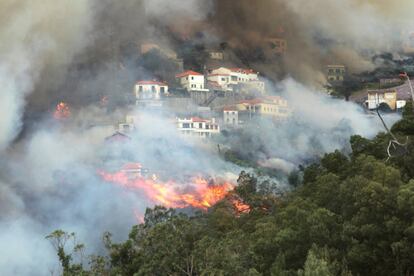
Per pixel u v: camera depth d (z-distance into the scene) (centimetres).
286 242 6544
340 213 7106
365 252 5844
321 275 5184
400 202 5812
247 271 6319
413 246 5500
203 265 6625
